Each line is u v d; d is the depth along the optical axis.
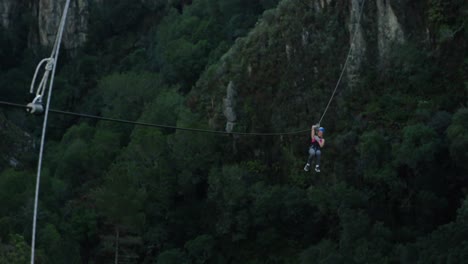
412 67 106.12
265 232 105.38
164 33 164.62
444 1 106.50
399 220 101.44
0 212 111.12
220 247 108.75
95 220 111.12
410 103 104.94
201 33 151.50
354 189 101.38
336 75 110.44
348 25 110.62
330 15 112.56
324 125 108.94
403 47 107.19
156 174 113.12
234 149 115.38
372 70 108.62
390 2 108.31
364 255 90.12
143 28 180.62
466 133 95.12
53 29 191.12
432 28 106.75
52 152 146.00
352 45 109.56
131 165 114.88
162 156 114.81
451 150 95.00
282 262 104.12
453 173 99.38
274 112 113.75
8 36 191.12
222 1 151.00
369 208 100.38
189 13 163.00
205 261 107.75
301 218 104.50
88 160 128.38
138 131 123.56
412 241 97.44
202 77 127.44
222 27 151.88
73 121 165.75
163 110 129.38
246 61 118.56
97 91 165.25
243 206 107.44
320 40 112.25
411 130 98.38
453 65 105.50
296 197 104.69
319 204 101.19
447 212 100.44
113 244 108.31
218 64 126.50
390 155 100.44
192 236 111.31
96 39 184.25
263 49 117.31
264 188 107.44
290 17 115.88
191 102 124.81
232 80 118.50
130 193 108.62
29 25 194.38
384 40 108.69
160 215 112.19
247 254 106.94
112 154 131.12
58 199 120.19
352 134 104.62
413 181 100.19
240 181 108.38
